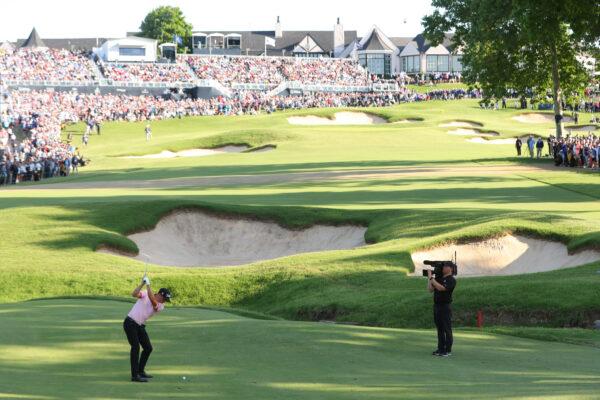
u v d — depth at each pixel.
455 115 137.88
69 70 160.62
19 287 35.22
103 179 77.44
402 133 113.62
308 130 115.69
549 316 26.81
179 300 34.62
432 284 19.12
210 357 18.03
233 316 25.84
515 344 21.38
